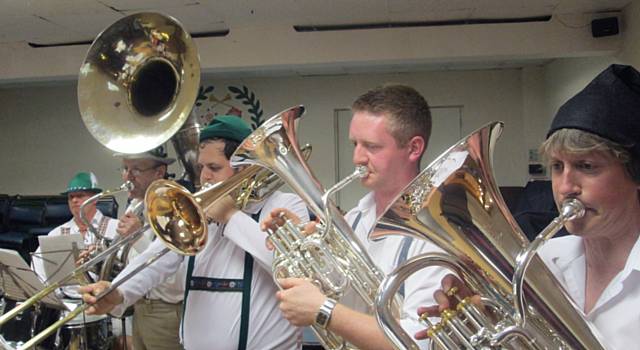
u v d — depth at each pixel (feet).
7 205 19.76
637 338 2.87
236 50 15.20
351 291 4.35
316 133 21.35
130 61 6.01
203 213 4.85
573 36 13.92
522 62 19.21
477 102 20.49
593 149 2.57
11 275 6.75
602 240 3.09
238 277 5.22
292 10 13.58
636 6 12.72
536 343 2.72
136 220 6.58
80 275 5.87
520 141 20.26
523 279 2.69
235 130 5.27
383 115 3.82
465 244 2.90
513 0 12.87
